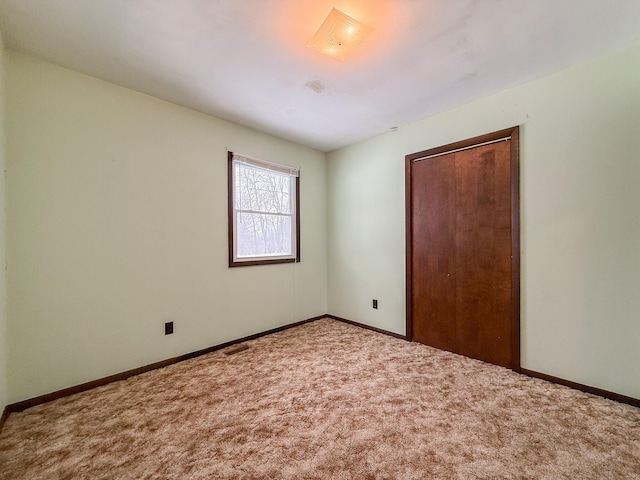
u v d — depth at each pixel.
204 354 2.64
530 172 2.17
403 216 3.02
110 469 1.29
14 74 1.77
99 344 2.08
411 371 2.24
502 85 2.21
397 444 1.43
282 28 1.58
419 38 1.66
